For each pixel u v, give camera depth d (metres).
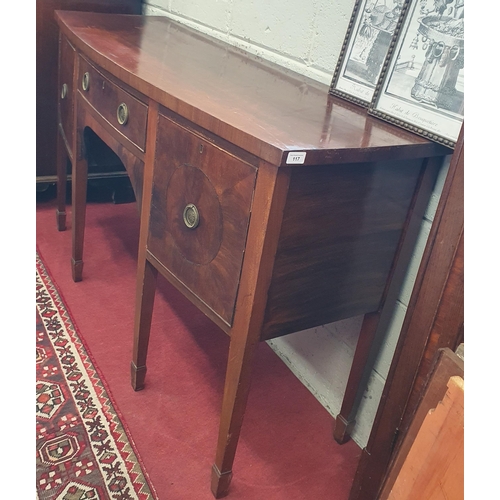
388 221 0.95
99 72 1.21
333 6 1.15
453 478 0.63
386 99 0.98
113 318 1.54
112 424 1.19
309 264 0.87
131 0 1.91
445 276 0.79
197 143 0.88
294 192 0.78
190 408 1.27
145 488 1.05
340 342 1.29
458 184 0.75
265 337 0.89
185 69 1.11
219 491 1.05
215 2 1.55
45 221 1.99
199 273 0.94
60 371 1.32
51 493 1.01
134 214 2.14
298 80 1.21
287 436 1.25
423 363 0.84
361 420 1.25
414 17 0.95
